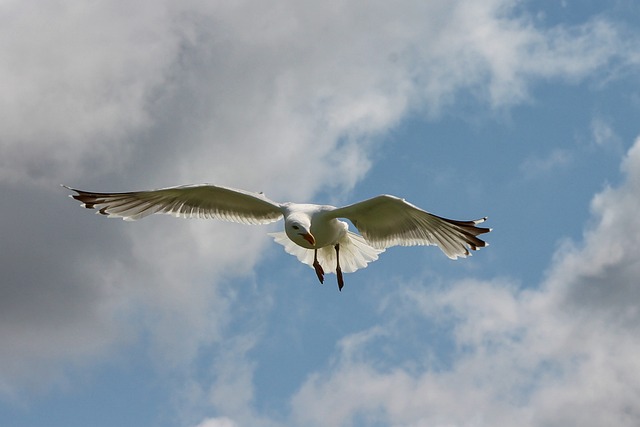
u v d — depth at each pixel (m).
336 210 13.26
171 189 13.81
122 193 13.92
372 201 12.93
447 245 13.11
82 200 13.85
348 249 14.98
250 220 14.35
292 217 13.12
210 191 13.95
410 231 13.34
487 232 12.48
